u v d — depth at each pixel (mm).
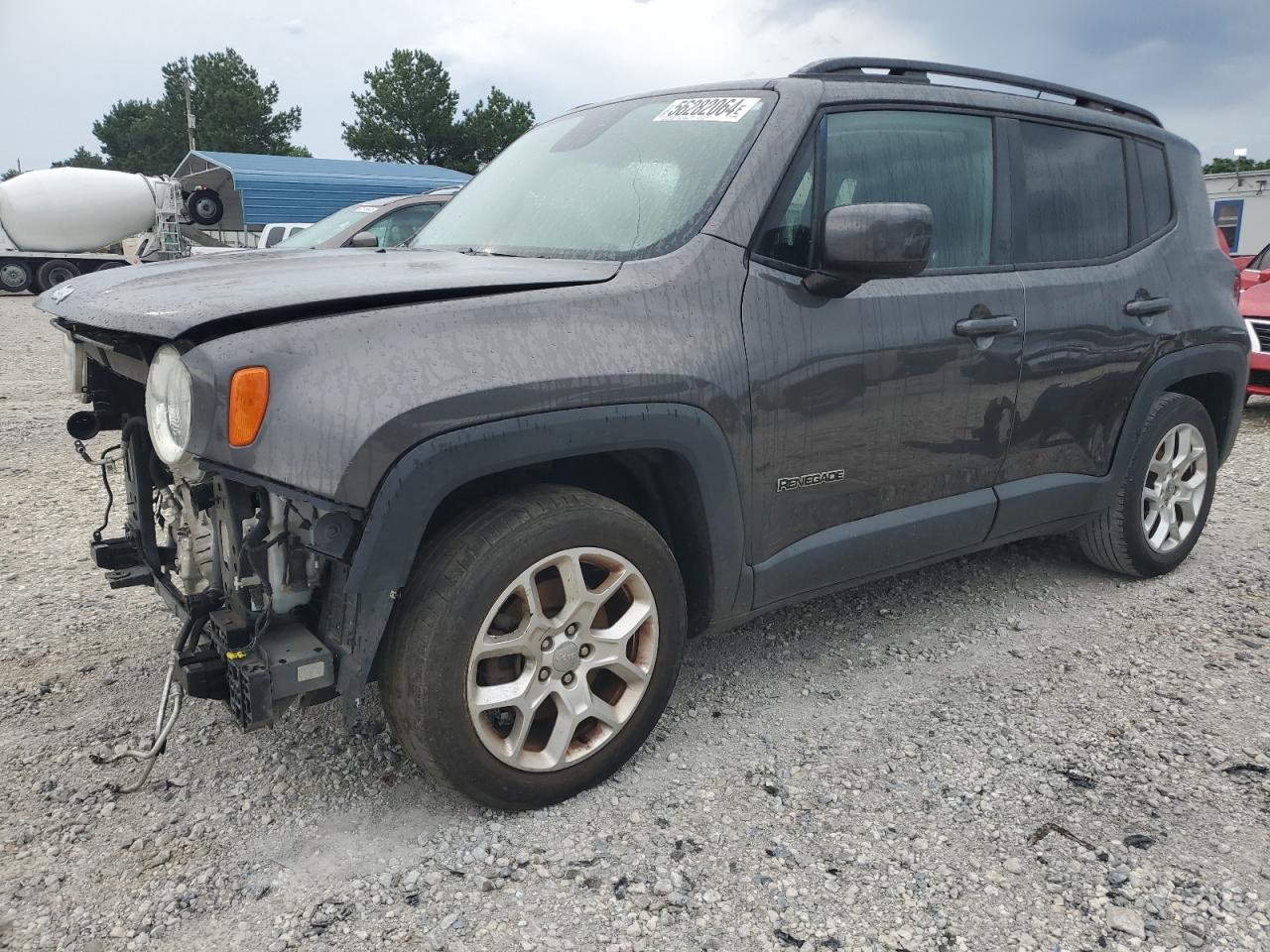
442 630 2143
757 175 2670
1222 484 5688
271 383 1957
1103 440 3637
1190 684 3131
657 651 2506
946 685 3125
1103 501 3717
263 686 2039
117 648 3355
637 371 2297
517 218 2984
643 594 2451
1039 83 3498
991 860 2246
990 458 3221
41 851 2250
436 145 54031
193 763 2625
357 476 1952
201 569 2395
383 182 25094
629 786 2533
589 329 2283
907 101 3049
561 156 3195
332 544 1987
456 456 2049
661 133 2979
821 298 2705
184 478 2182
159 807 2430
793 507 2732
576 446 2225
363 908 2072
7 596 3836
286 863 2221
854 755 2699
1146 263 3723
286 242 9258
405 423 1983
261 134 67125
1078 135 3578
